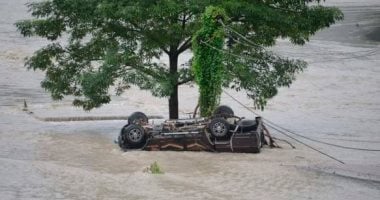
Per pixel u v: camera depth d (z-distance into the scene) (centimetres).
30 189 1914
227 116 2895
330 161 2722
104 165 2456
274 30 3244
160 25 3094
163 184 2123
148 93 4747
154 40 3141
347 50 7006
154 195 1956
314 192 2122
